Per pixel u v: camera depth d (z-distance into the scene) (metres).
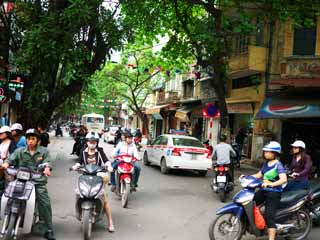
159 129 48.25
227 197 11.83
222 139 11.76
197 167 16.16
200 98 30.83
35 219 7.40
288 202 7.29
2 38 16.62
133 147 10.46
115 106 69.25
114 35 15.73
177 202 10.86
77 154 21.84
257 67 20.22
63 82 17.38
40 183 6.78
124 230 7.80
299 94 18.17
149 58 33.59
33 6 16.12
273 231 6.86
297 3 14.60
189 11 18.80
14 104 18.83
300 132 19.11
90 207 6.98
